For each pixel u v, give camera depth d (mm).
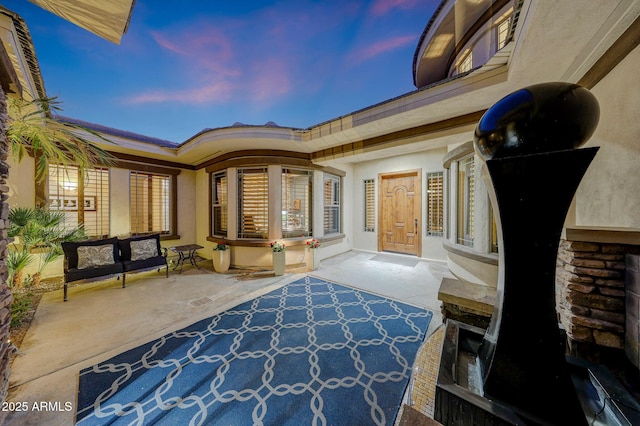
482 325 1834
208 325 2582
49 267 4184
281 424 1421
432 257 5543
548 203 657
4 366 1517
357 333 2418
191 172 6238
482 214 3318
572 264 1479
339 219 6477
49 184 4254
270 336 2357
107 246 3736
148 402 1571
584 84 1984
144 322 2646
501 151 695
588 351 1402
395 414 1487
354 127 3553
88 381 1750
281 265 4488
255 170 4984
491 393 739
